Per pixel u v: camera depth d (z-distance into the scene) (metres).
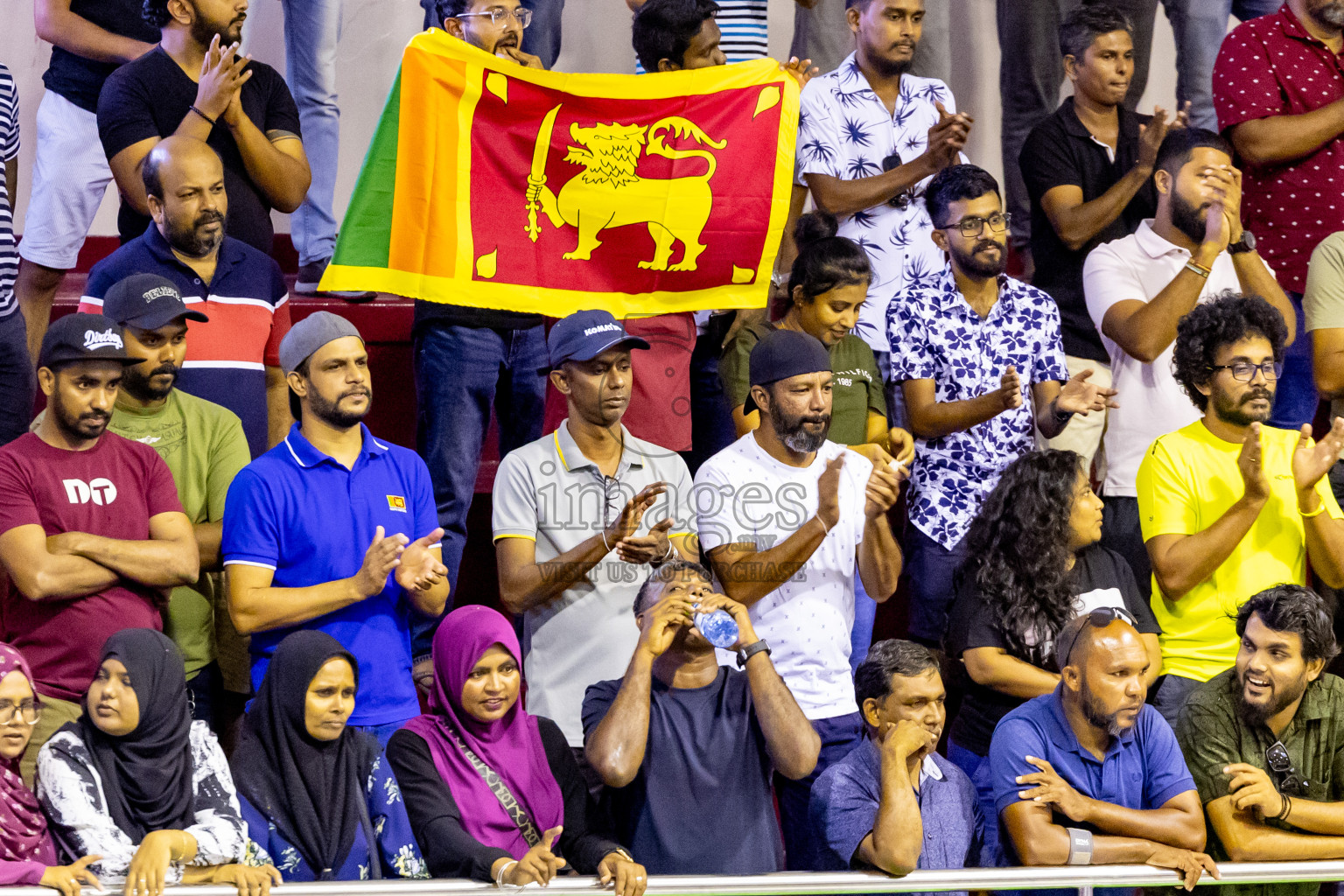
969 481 15.23
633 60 20.30
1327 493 14.33
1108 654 11.62
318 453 12.41
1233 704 12.33
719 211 16.02
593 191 15.83
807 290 14.71
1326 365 16.47
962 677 13.66
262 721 10.82
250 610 11.82
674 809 11.02
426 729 11.26
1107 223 16.86
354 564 12.34
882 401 15.36
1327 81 17.81
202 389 14.14
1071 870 10.83
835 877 10.56
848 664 13.08
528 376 15.89
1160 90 20.83
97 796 10.22
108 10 16.88
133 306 12.79
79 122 17.00
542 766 11.37
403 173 15.49
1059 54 19.47
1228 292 15.49
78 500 12.01
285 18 17.62
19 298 17.22
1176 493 14.02
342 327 12.52
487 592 16.00
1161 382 16.09
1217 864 11.12
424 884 9.98
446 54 15.55
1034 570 13.20
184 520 12.45
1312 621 11.97
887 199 16.69
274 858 10.59
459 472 15.22
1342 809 11.88
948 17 19.89
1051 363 15.76
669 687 11.38
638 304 15.85
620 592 12.70
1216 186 16.14
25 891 9.55
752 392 13.16
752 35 17.36
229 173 15.27
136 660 10.37
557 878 10.13
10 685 10.25
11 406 14.72
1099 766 11.86
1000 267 15.45
